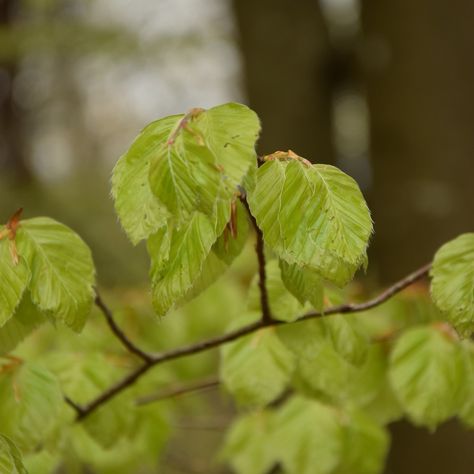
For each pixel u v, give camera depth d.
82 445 0.82
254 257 1.08
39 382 0.72
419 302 0.82
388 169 1.74
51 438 0.75
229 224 0.65
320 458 0.82
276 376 0.75
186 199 0.60
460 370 0.76
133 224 0.61
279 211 0.62
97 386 0.78
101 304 0.72
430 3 1.70
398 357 0.76
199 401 1.03
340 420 0.83
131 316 0.92
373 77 1.77
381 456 0.83
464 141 1.69
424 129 1.69
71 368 0.78
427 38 1.70
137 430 0.81
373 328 0.81
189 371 0.98
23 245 0.66
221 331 1.02
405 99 1.71
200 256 0.61
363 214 0.62
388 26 1.74
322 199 0.62
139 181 0.61
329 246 0.61
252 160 0.60
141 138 0.62
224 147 0.61
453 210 1.67
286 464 0.82
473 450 1.55
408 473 1.61
